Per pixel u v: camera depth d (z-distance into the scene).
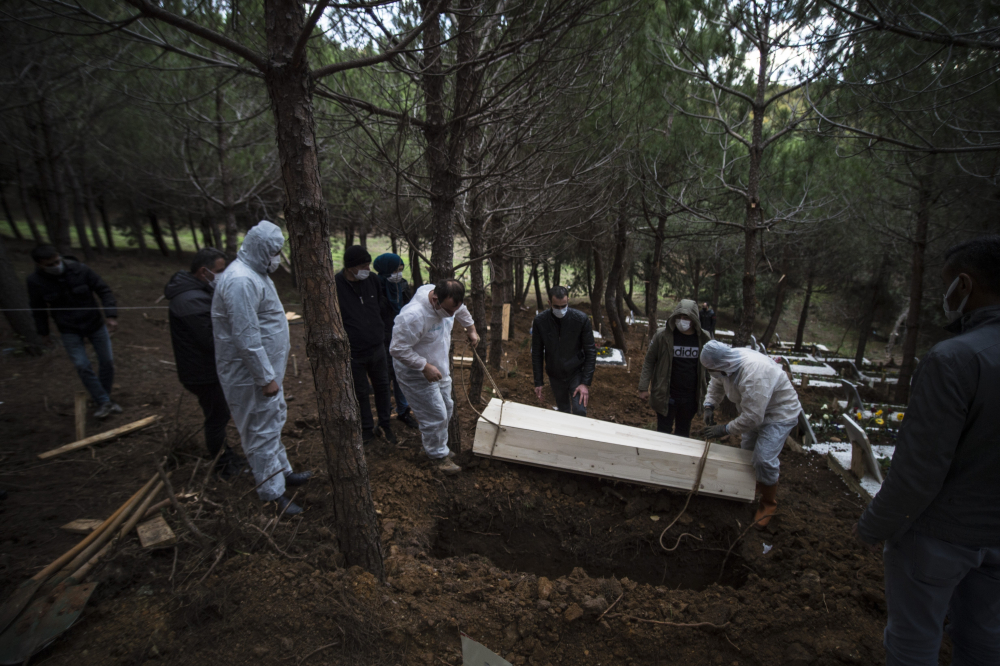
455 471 3.91
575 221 7.36
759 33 5.32
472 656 2.14
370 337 4.17
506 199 6.60
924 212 6.69
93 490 3.35
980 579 1.85
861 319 13.57
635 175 7.20
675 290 17.56
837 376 9.28
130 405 4.92
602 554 3.69
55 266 4.27
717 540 3.72
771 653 2.53
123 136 8.55
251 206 10.76
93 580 2.39
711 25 5.78
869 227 8.62
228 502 3.03
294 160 2.18
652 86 6.29
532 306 18.86
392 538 3.19
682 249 13.98
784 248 11.64
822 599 2.85
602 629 2.60
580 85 4.66
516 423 4.01
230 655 2.16
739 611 2.71
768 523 3.70
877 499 1.87
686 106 6.91
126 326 8.12
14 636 2.07
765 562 3.36
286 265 16.11
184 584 2.45
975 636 1.91
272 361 3.15
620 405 6.99
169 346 7.38
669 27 5.89
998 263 1.72
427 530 3.47
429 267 4.39
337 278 4.15
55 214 7.83
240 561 2.58
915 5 3.84
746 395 3.57
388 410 4.45
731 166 7.70
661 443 3.94
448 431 4.26
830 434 5.79
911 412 1.75
